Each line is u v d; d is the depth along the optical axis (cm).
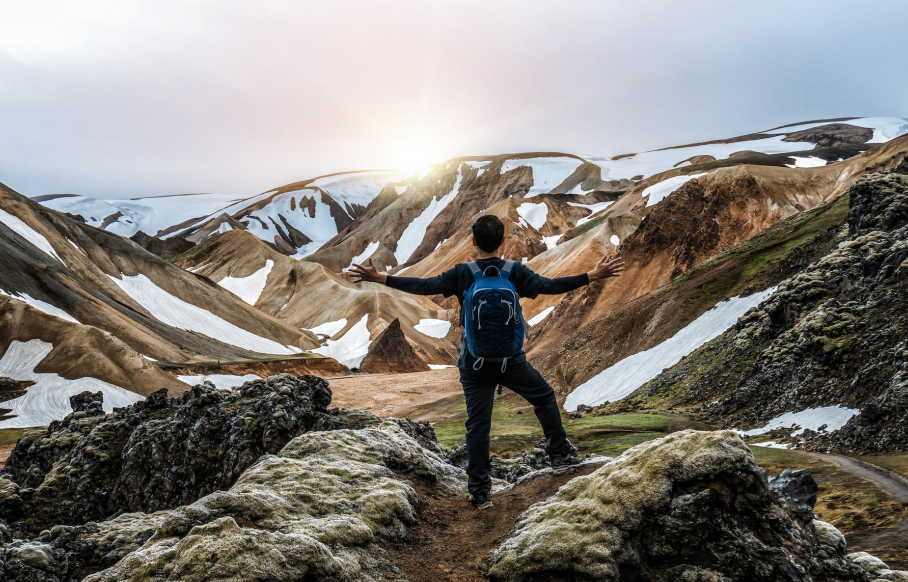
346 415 1497
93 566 623
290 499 662
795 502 595
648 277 11444
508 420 6444
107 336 9606
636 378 6788
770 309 5109
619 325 8394
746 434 3722
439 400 9575
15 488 1545
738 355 5175
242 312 17675
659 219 12175
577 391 7688
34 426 7694
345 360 16150
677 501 557
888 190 4744
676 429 4291
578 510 591
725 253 8462
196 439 1525
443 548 640
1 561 600
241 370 11944
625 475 599
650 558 550
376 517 654
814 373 3822
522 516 645
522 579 548
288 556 503
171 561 488
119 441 1717
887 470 2308
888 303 3728
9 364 8956
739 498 554
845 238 5534
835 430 3094
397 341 16238
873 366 3288
